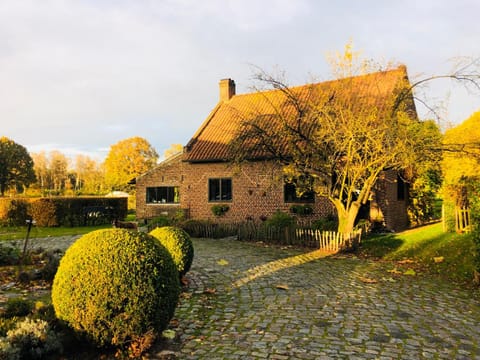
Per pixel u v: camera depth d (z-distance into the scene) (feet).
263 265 35.53
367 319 20.39
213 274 31.58
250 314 21.26
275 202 65.05
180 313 21.40
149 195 79.46
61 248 45.21
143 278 15.20
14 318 16.72
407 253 40.34
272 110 68.74
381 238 49.67
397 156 40.65
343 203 48.67
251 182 67.31
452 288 27.48
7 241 50.72
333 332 18.37
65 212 75.56
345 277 30.81
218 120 80.18
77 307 14.60
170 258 16.85
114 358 15.01
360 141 42.39
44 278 27.78
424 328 19.08
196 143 75.87
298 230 48.70
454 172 47.03
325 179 46.26
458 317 20.98
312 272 32.63
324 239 45.39
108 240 15.76
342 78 45.09
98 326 14.60
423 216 66.64
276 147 48.88
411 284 28.55
